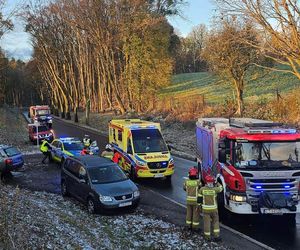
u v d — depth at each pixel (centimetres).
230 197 1279
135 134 2075
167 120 4241
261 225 1305
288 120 2908
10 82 13212
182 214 1455
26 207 1298
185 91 6241
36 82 11544
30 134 3803
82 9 5491
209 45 3197
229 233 1232
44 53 7350
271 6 1872
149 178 2094
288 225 1301
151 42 5584
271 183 1244
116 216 1444
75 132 4653
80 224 1280
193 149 3039
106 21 5472
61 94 7781
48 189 1912
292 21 1853
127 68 5728
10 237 884
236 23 2227
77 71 8512
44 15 6894
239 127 1408
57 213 1366
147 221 1369
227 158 1328
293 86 4256
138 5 5353
